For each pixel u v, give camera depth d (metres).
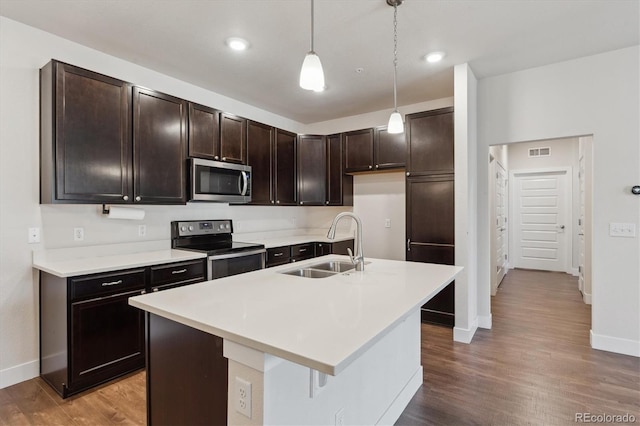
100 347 2.30
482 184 3.53
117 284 2.38
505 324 3.59
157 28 2.50
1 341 2.31
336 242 4.44
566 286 5.33
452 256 3.41
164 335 1.44
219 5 2.22
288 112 4.63
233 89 3.75
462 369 2.58
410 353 2.22
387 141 4.14
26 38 2.43
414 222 3.62
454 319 3.35
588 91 3.00
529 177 6.79
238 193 3.60
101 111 2.54
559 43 2.76
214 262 3.04
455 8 2.26
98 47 2.78
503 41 2.72
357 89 3.76
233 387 1.13
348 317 1.23
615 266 2.87
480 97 3.52
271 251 3.77
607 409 2.06
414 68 3.23
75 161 2.40
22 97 2.40
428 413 2.04
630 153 2.83
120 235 2.95
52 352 2.31
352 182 4.77
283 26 2.48
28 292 2.42
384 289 1.64
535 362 2.69
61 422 1.94
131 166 2.72
